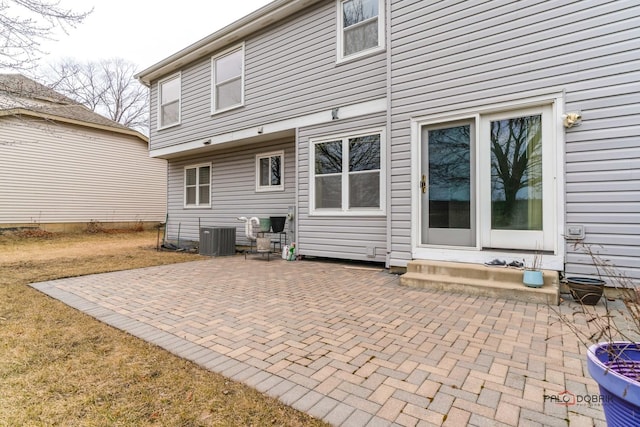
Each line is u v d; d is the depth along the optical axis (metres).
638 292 2.06
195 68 9.55
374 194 6.12
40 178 13.22
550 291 3.73
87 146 14.79
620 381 1.30
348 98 6.41
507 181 4.52
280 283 4.98
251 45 8.13
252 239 8.09
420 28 5.16
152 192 17.44
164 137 10.54
